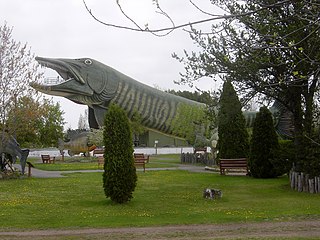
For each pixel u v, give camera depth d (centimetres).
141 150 5659
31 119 2594
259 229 975
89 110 4756
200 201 1413
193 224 1043
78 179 2180
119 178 1380
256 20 1051
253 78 1469
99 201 1430
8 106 2422
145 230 985
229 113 1678
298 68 1061
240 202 1382
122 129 1403
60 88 4316
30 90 2597
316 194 1501
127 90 4722
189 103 5031
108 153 1395
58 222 1088
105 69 4600
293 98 1647
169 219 1109
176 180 2080
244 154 2517
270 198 1452
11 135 2392
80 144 4400
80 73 4406
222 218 1105
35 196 1563
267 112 2123
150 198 1485
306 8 684
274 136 2102
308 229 968
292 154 1708
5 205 1351
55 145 5325
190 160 3625
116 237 920
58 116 5200
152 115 4909
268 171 2081
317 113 1656
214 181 2014
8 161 2383
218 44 1667
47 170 2866
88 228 1016
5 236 945
